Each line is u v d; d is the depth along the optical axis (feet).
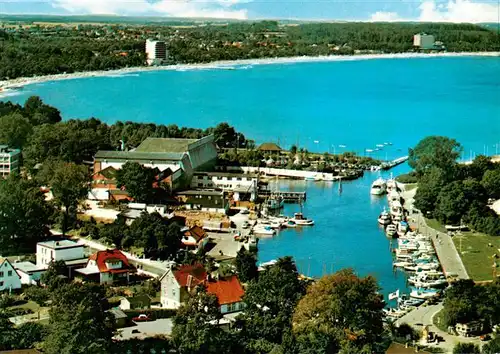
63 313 568.41
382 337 611.06
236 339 590.14
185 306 607.37
